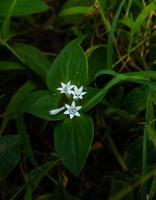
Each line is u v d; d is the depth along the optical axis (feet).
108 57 0.72
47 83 0.68
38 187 0.72
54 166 0.72
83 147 0.63
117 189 0.65
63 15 0.80
